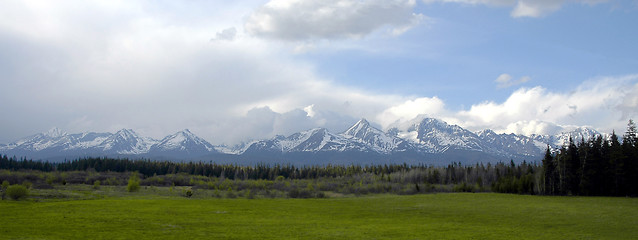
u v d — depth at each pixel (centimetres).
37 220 5494
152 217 6144
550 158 12438
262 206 8250
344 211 7831
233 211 7269
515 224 6181
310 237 4922
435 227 5844
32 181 15025
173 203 8125
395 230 5544
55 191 10731
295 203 9081
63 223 5316
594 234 5319
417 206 8775
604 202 9156
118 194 11094
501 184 13262
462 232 5419
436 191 14762
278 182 18612
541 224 6169
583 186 11550
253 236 4912
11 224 5116
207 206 7844
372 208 8394
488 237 5069
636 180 10962
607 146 12694
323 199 10325
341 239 4822
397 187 16050
